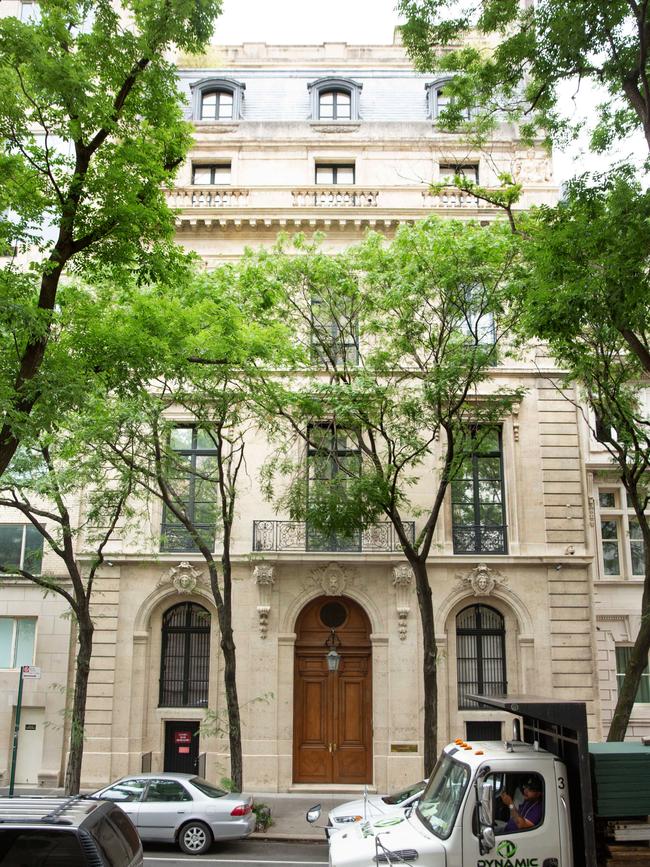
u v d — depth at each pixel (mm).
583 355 16031
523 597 22406
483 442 21594
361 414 16891
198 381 17531
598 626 22594
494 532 22969
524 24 13109
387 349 18641
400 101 28109
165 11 11367
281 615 22297
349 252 18344
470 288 17547
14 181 11930
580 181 12492
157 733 22062
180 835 15102
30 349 11531
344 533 16562
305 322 19875
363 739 22203
